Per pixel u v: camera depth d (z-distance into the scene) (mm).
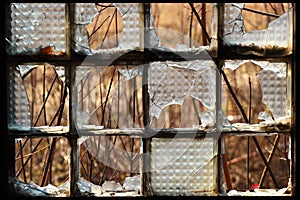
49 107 3107
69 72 2518
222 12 2512
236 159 3688
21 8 2512
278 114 2574
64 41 2520
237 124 2549
